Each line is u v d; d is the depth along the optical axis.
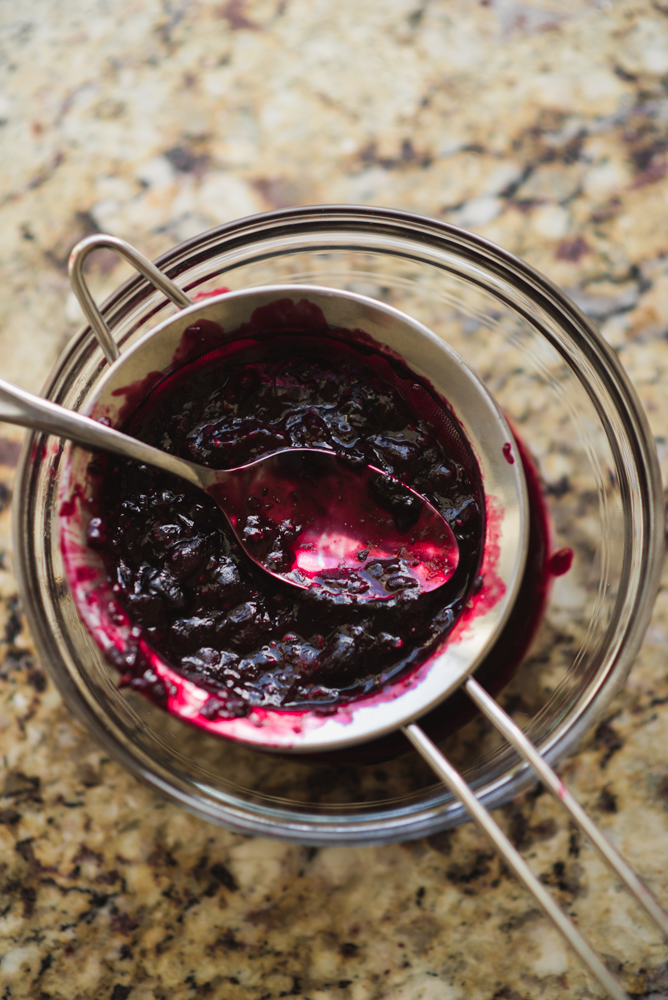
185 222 0.51
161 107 0.52
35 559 0.47
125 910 0.47
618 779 0.48
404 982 0.47
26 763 0.48
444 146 0.51
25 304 0.51
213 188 0.51
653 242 0.50
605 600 0.48
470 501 0.45
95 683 0.47
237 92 0.52
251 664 0.44
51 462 0.47
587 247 0.50
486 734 0.48
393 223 0.47
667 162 0.51
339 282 0.50
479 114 0.51
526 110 0.51
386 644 0.44
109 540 0.44
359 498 0.45
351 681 0.44
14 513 0.46
